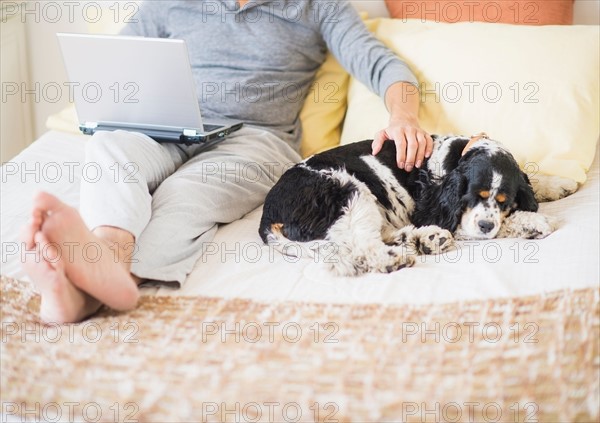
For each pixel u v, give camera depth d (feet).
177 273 5.13
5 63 9.08
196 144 6.57
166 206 5.48
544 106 6.37
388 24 7.73
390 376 3.99
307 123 7.54
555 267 4.97
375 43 7.29
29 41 9.47
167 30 7.54
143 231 5.26
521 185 5.58
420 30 7.43
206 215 5.69
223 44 7.29
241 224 6.11
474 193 5.39
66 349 4.31
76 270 4.43
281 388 3.94
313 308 4.66
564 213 5.76
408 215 5.79
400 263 5.19
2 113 9.14
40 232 4.32
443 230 5.43
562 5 7.55
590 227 5.41
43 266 4.34
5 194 6.44
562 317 4.34
